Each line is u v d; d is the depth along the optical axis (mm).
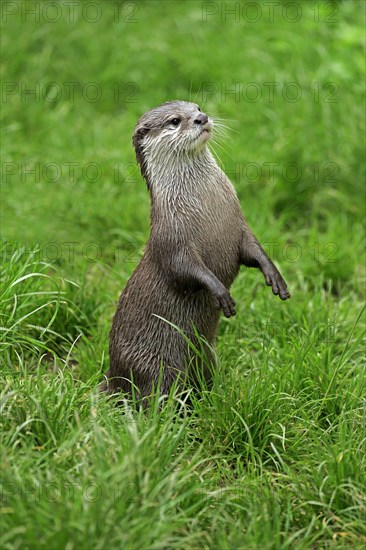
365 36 18406
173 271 10070
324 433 9344
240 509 8258
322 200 15367
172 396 9398
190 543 7805
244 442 9273
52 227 14516
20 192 15266
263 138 16438
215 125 10688
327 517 8367
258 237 14141
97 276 13422
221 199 10328
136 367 10438
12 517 7512
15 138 17062
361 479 8555
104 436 8516
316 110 16750
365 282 13719
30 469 8000
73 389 9398
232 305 9766
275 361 10922
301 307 12367
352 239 14602
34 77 18562
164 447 8391
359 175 15594
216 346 11312
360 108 16547
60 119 17484
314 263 13820
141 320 10406
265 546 7723
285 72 17859
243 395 9602
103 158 16141
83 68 18812
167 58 18969
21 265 11430
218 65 18594
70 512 7422
